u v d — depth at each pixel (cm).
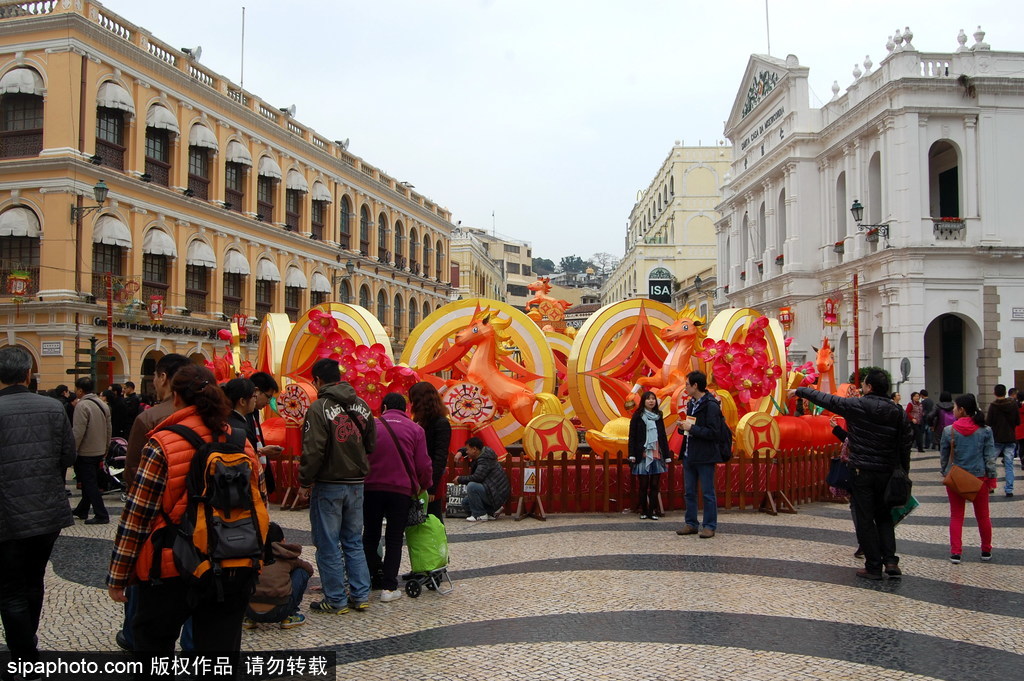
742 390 1331
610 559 877
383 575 706
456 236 7156
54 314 2536
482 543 973
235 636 430
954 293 2920
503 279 8550
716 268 5097
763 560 873
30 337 2558
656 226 7169
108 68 2720
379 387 1280
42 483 541
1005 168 2953
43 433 546
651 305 1514
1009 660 562
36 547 549
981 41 2977
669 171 6550
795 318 3666
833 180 3538
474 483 1141
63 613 676
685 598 716
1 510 527
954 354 3203
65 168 2531
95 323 2634
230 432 443
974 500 880
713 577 795
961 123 2972
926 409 2388
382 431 708
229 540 411
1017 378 2908
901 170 2942
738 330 1400
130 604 555
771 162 3997
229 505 415
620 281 7406
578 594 729
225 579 409
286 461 1236
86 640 603
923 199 2930
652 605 693
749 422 1251
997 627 638
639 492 1166
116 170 2739
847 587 760
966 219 2931
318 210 4234
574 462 1212
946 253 2898
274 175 3669
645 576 798
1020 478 1694
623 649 577
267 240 3666
